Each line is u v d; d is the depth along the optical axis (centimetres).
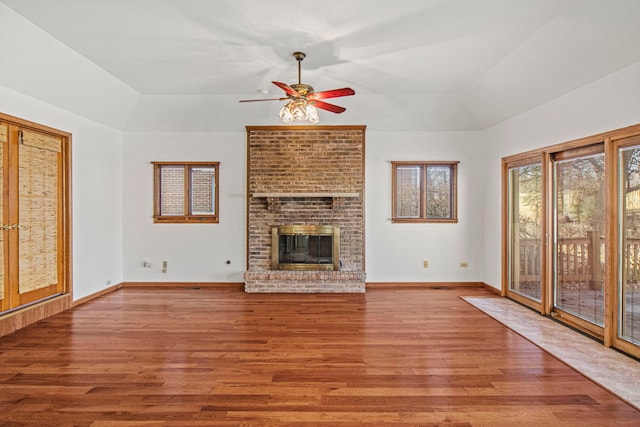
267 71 410
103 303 467
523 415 219
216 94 493
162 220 563
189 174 569
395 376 268
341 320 398
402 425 210
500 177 508
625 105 297
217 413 221
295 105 340
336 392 246
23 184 386
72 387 250
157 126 551
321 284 527
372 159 562
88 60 379
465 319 401
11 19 289
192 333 357
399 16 287
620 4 248
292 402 233
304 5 271
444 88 468
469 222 566
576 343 328
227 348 319
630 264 305
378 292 530
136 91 480
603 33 276
